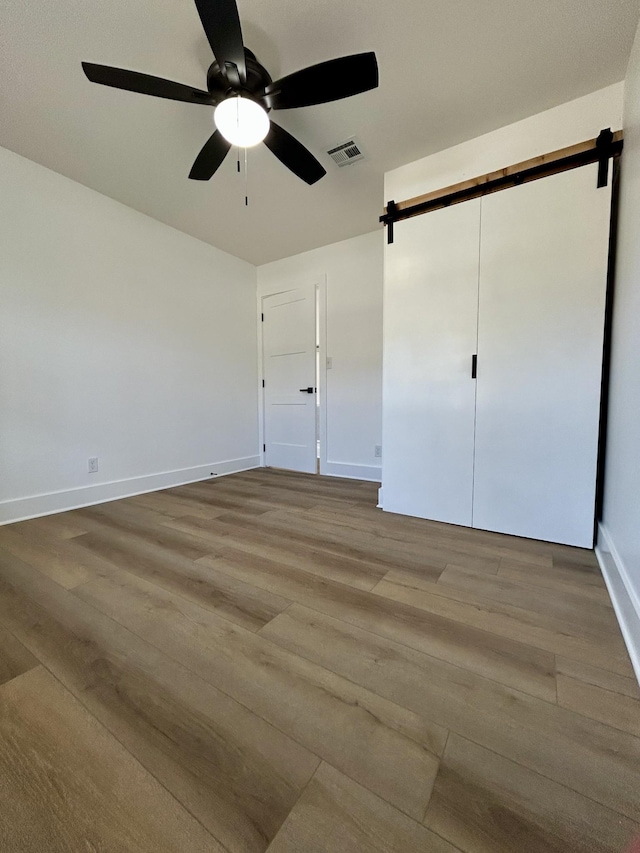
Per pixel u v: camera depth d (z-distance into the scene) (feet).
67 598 4.75
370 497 9.78
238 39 4.29
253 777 2.48
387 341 8.15
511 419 6.82
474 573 5.41
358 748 2.68
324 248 12.34
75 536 6.97
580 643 3.85
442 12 4.80
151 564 5.75
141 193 9.08
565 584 5.08
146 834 2.15
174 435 11.19
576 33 5.04
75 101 6.17
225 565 5.71
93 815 2.25
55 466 8.50
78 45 5.16
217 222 10.65
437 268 7.43
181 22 4.85
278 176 8.30
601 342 6.01
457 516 7.50
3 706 3.07
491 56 5.41
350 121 6.64
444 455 7.57
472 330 7.11
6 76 5.65
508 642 3.87
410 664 3.55
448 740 2.74
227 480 12.01
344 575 5.36
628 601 4.01
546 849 2.06
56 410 8.49
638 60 4.85
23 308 7.89
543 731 2.81
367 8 4.73
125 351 9.83
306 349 13.05
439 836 2.12
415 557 5.96
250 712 3.01
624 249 5.35
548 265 6.36
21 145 7.34
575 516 6.34
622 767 2.52
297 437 13.52
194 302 11.70
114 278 9.52
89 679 3.37
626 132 5.44
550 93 6.04
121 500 9.54
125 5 4.64
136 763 2.58
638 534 3.89
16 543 6.61
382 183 8.56
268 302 13.89
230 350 13.08
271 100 5.18
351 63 4.48
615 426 5.46
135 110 6.37
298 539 6.78
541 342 6.48
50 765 2.57
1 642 3.89
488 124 6.72
